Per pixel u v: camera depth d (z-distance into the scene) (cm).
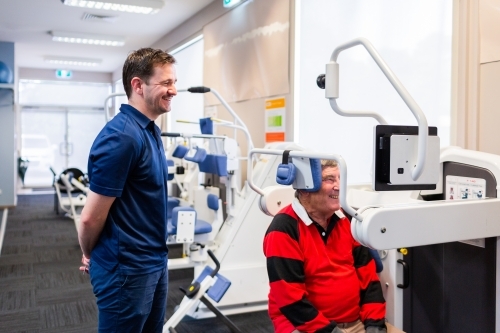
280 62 405
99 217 153
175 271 429
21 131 1059
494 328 159
